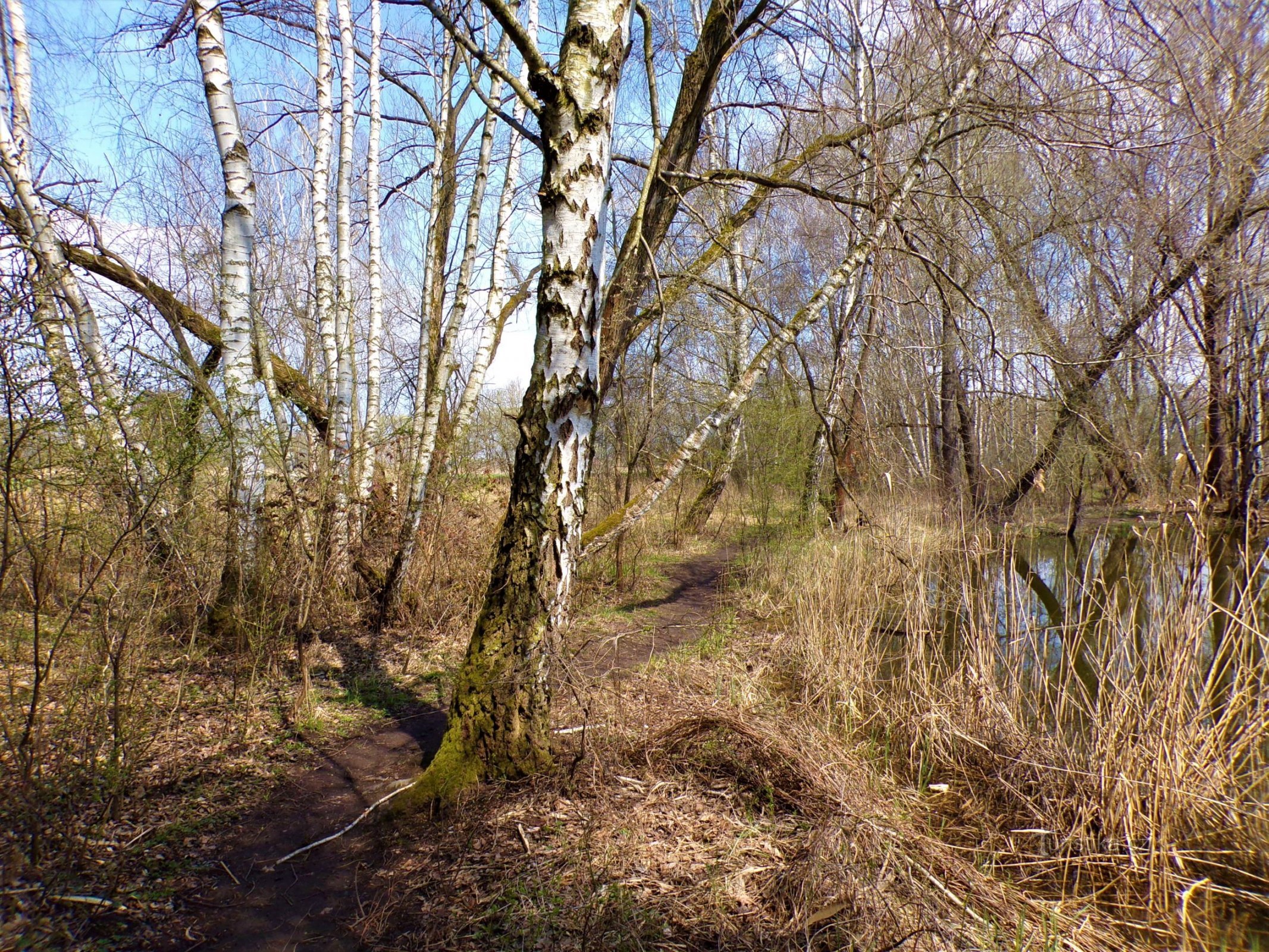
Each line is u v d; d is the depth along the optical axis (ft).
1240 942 10.85
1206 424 31.17
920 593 19.98
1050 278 33.55
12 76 22.27
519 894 10.28
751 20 21.49
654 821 12.16
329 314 25.71
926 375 30.07
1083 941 10.36
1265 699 13.87
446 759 13.19
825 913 9.67
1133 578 19.20
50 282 11.53
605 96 12.89
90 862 10.89
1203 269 30.19
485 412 32.17
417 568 25.23
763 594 30.63
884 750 16.46
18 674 13.91
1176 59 21.99
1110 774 13.64
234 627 19.63
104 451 13.87
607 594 30.96
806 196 24.91
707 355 44.45
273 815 12.96
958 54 18.02
